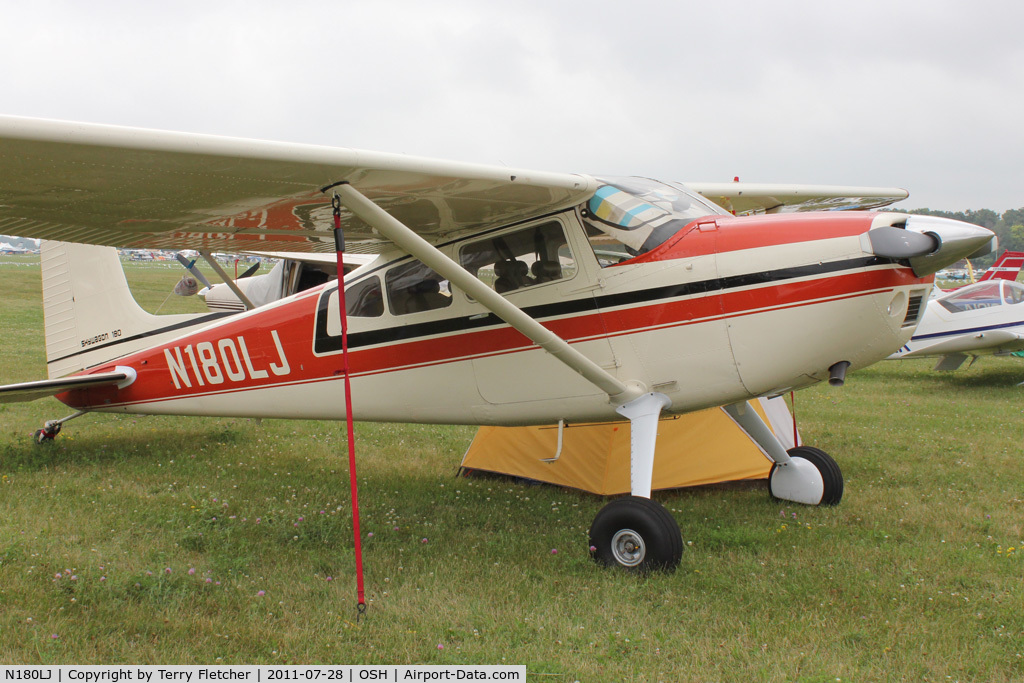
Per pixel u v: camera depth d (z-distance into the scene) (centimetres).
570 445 540
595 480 520
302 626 298
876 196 640
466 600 324
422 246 339
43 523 410
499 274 430
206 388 565
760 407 573
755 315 370
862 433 716
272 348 524
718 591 335
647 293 390
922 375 1204
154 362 591
